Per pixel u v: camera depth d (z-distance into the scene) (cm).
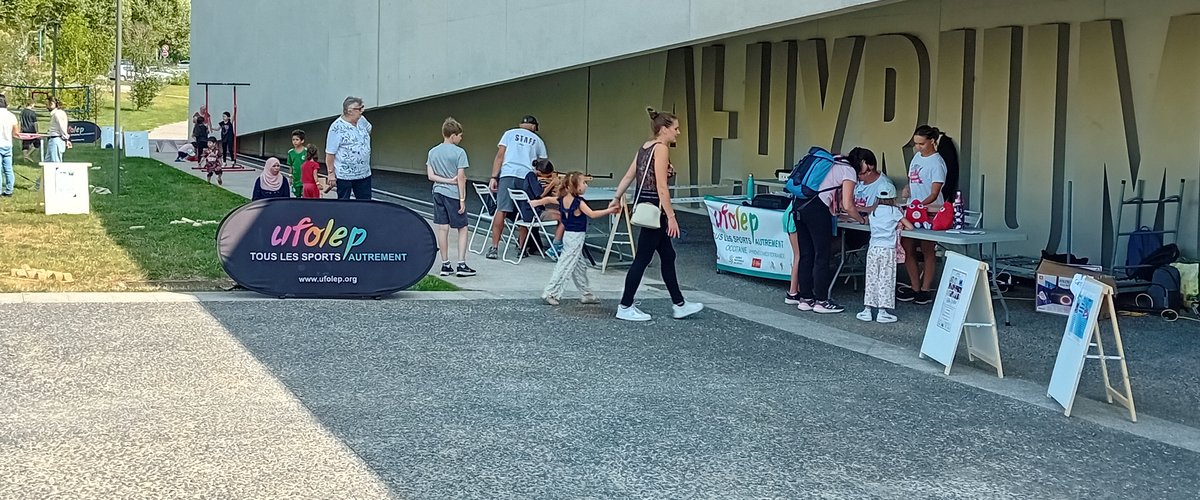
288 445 513
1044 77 1159
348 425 548
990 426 586
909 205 959
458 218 1050
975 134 1253
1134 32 1063
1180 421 610
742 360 729
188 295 892
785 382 671
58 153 1950
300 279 895
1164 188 1032
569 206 897
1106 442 563
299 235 892
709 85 1741
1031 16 1178
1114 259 1060
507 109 2306
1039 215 1172
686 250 1307
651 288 1031
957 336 702
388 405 588
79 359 668
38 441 506
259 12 2650
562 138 2152
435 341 754
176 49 7556
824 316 909
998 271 1058
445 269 1057
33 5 4938
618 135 1983
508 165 1177
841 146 1466
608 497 459
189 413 561
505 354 721
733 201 1116
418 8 1905
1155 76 1040
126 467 473
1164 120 1030
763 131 1620
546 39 1523
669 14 1257
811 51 1519
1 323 761
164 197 1773
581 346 755
